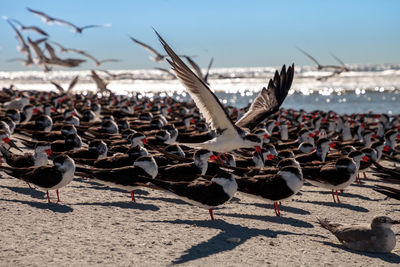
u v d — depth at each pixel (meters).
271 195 9.75
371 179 14.89
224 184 9.14
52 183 9.79
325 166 11.62
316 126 26.02
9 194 10.44
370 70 142.12
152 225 8.74
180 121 22.58
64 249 7.17
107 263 6.69
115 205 10.09
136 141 13.56
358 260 7.47
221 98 71.44
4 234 7.72
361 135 24.16
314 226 9.36
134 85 117.06
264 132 15.20
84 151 12.68
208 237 8.21
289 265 7.03
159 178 11.01
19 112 21.27
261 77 143.12
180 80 8.21
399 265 7.35
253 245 7.92
